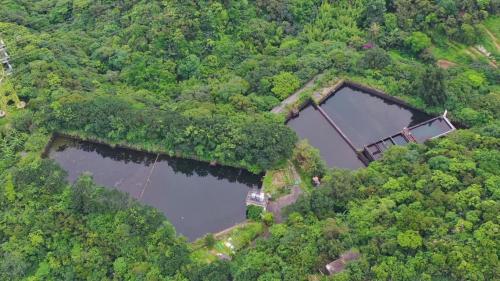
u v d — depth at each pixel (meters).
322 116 150.25
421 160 126.31
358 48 168.62
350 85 158.12
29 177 125.00
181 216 129.25
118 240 114.62
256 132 133.88
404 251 105.25
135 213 117.75
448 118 146.25
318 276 106.19
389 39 169.12
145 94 153.62
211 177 138.75
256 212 122.81
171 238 115.81
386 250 105.44
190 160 139.12
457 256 99.94
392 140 141.00
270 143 132.00
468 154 123.38
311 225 115.19
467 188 113.56
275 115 144.25
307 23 176.00
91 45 172.00
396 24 171.38
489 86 154.12
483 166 118.62
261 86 152.50
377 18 173.25
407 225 108.19
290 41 169.38
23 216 119.38
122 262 111.94
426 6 169.75
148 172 139.25
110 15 182.38
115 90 155.12
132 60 163.25
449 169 119.50
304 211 118.56
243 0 175.12
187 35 166.00
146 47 165.88
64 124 143.12
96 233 116.06
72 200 120.56
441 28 167.62
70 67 161.12
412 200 114.75
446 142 129.12
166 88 157.00
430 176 118.81
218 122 137.88
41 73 152.75
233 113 144.38
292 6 175.88
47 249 116.62
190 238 124.25
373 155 137.50
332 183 122.94
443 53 166.88
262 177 134.75
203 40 166.75
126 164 141.88
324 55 161.50
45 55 159.62
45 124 143.62
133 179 138.12
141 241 114.62
